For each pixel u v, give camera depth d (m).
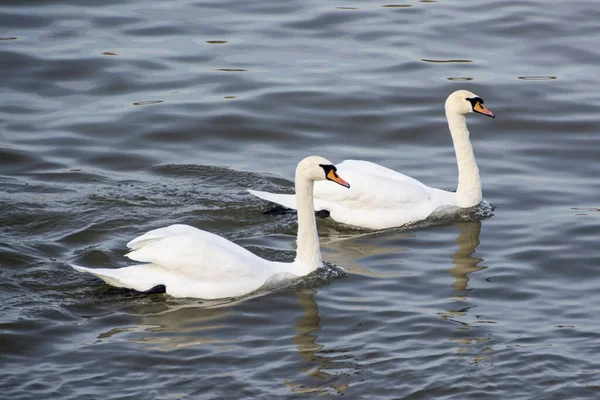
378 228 18.06
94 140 21.56
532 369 12.84
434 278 15.84
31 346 13.38
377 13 28.78
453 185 19.97
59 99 23.62
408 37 27.17
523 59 25.92
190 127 22.33
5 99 23.45
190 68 25.30
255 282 15.20
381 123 22.75
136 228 17.27
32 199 18.27
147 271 14.98
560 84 24.45
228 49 26.36
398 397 12.27
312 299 15.05
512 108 23.36
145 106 23.30
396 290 15.38
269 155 21.20
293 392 12.36
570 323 14.18
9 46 26.05
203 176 19.89
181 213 17.98
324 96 23.84
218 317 14.38
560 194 19.31
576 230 17.55
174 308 14.61
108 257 16.12
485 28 27.70
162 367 12.93
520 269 16.12
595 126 22.44
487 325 14.12
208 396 12.24
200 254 14.88
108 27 27.55
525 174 20.39
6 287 14.97
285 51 26.38
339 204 18.11
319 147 21.66
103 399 12.13
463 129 18.64
